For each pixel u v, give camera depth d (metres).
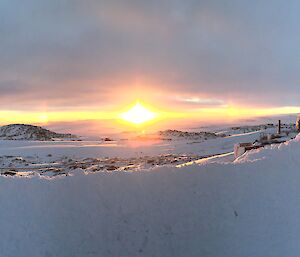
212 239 7.54
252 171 9.38
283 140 24.27
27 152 47.50
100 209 7.99
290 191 8.67
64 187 8.48
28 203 8.00
